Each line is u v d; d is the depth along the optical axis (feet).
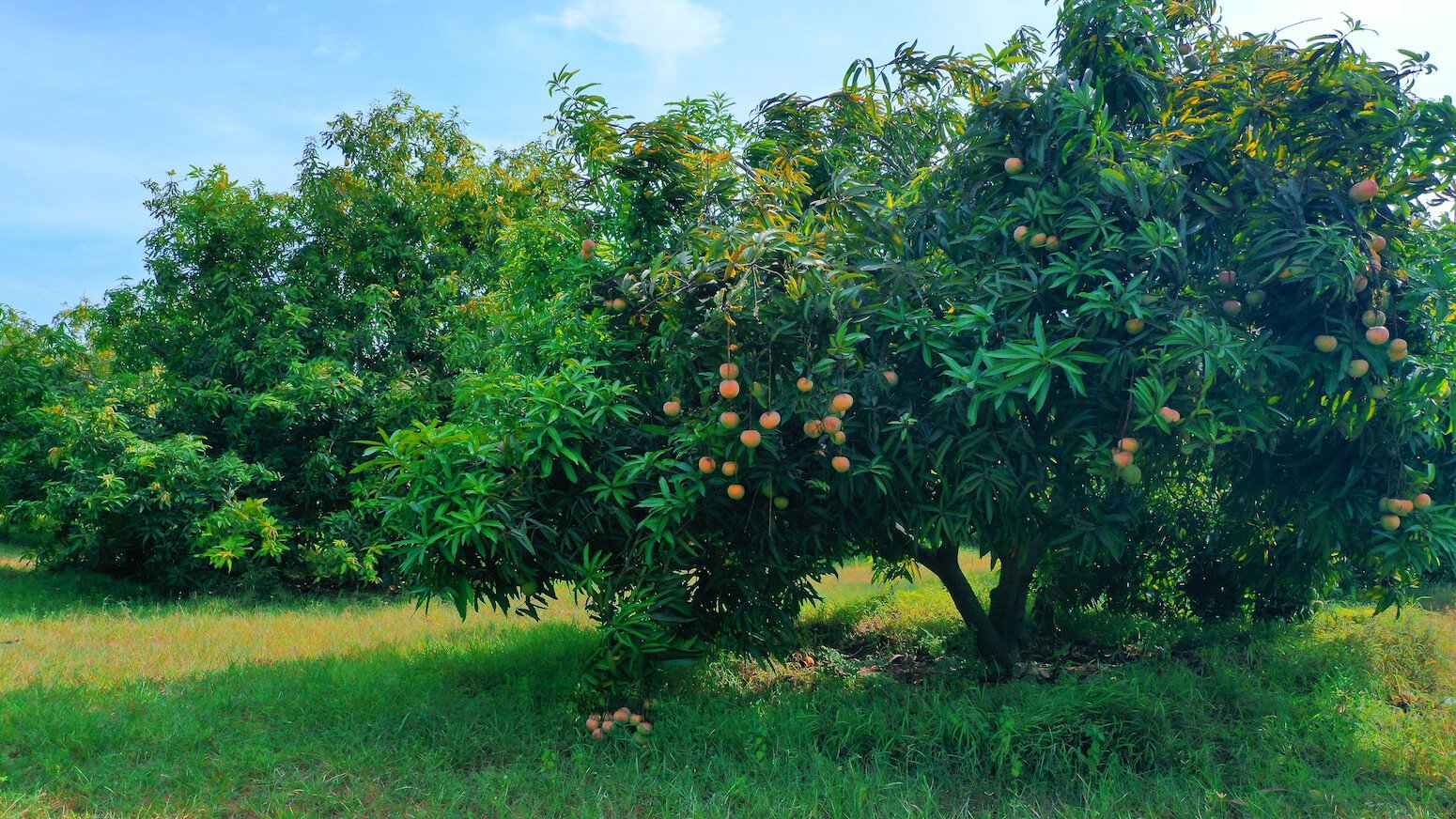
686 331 12.43
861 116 16.28
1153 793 11.09
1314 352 11.80
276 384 29.71
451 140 35.42
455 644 19.61
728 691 15.65
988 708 13.37
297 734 13.12
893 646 20.24
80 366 34.45
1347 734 12.71
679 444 12.97
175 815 10.37
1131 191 11.91
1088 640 20.30
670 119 14.38
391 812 10.67
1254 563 19.16
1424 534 12.10
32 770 11.49
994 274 12.62
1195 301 12.16
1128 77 13.67
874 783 11.18
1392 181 12.51
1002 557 16.66
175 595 28.76
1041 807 10.96
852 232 13.69
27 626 22.02
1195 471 15.16
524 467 12.90
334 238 33.30
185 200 31.63
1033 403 12.34
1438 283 11.81
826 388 11.69
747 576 13.64
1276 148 12.81
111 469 26.27
